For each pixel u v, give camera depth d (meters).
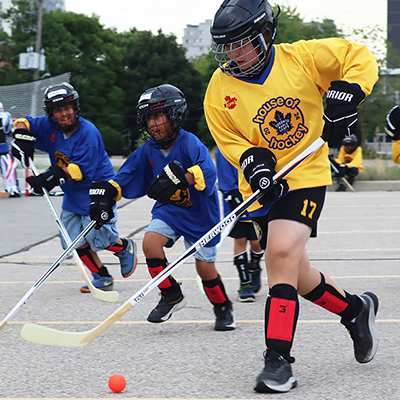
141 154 4.94
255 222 3.88
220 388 3.49
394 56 44.34
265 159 3.51
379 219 11.83
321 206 3.62
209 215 4.81
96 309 5.66
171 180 4.45
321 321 5.02
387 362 3.90
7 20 58.72
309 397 3.29
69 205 6.39
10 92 21.48
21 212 13.16
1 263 8.12
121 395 3.42
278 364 3.37
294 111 3.61
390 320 5.00
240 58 3.50
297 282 3.55
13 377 3.77
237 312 5.53
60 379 3.72
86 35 58.78
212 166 4.75
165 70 61.66
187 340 4.58
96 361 4.08
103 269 6.45
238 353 4.21
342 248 8.92
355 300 3.74
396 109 5.45
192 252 3.75
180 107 4.66
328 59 3.60
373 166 20.55
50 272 4.59
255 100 3.64
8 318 4.25
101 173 6.43
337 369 3.78
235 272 7.40
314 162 3.63
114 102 60.84
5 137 15.68
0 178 20.03
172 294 4.93
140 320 5.24
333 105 3.40
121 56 60.94
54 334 3.76
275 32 3.60
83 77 59.09
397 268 7.36
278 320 3.38
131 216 13.09
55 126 6.22
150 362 4.04
